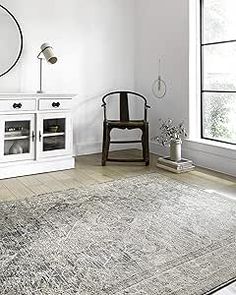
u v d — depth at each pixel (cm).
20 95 344
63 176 354
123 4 472
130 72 493
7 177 347
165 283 163
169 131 400
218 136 397
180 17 407
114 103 483
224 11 376
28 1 400
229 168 359
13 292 157
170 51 428
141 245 202
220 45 383
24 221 237
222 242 205
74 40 438
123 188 311
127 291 157
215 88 395
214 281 165
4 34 390
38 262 183
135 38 486
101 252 194
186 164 371
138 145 503
